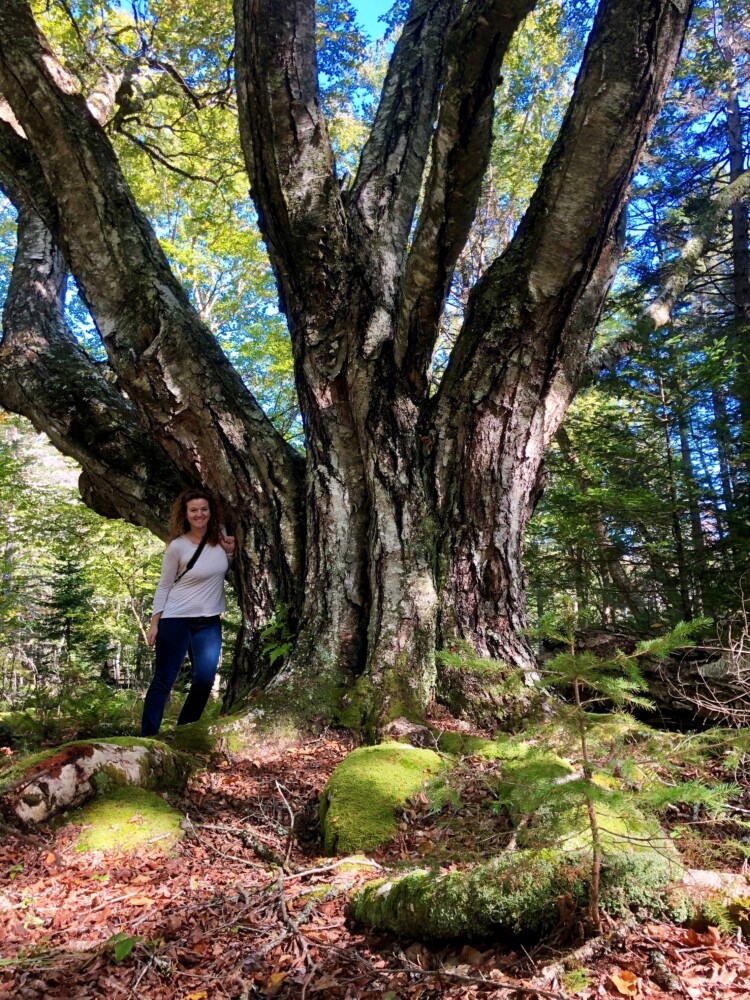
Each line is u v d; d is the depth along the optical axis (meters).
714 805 1.57
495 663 2.03
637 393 8.10
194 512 4.41
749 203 11.79
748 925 1.75
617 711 1.90
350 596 4.45
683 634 1.73
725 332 11.11
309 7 4.74
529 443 4.48
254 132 4.72
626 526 8.48
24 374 6.22
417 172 5.74
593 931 1.78
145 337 5.03
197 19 9.55
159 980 1.84
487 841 2.27
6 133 5.46
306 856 2.71
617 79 3.62
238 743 3.74
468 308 4.56
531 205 4.20
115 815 2.82
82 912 2.21
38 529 12.20
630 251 12.37
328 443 4.80
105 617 13.70
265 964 1.89
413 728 3.71
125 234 5.26
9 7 5.08
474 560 4.31
